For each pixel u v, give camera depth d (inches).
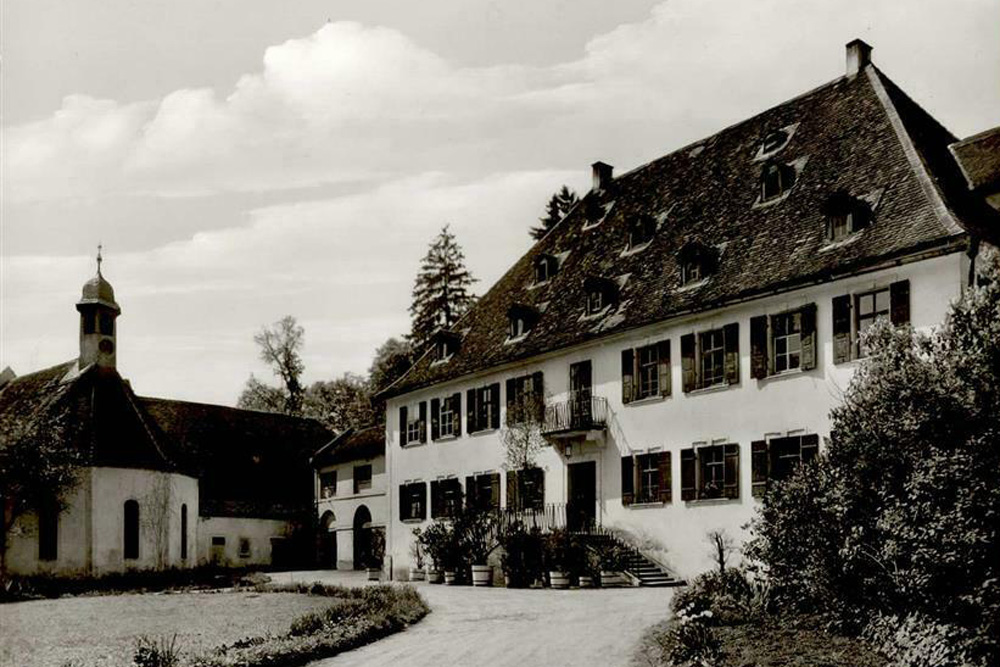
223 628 858.1
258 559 2159.2
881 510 548.7
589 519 1256.8
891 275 911.0
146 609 1102.4
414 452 1626.5
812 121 1189.1
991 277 565.3
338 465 2153.1
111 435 1699.1
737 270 1087.6
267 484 2258.9
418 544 1478.8
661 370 1160.2
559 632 704.4
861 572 588.7
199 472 2007.9
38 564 1558.8
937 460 492.4
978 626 473.4
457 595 1077.8
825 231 1002.7
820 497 614.9
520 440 1320.1
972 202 975.0
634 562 1125.7
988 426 510.9
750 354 1045.8
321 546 2193.7
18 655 729.6
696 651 551.8
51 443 1553.9
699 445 1098.1
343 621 767.7
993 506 476.1
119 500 1662.2
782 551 652.1
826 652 536.1
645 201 1408.7
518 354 1374.3
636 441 1186.6
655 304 1173.1
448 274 2549.2
